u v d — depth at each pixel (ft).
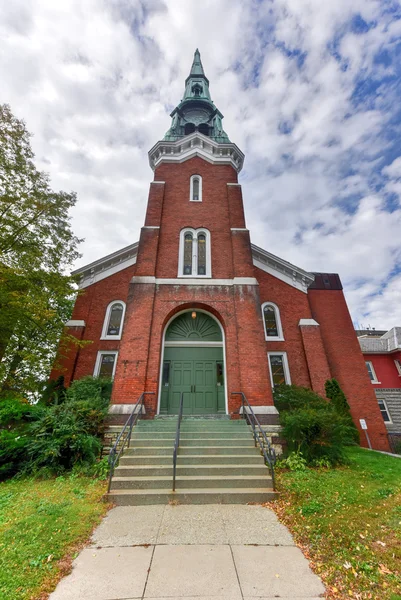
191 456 23.72
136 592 10.49
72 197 46.21
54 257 44.70
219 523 16.10
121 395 32.63
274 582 10.97
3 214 39.96
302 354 47.14
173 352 38.70
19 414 29.40
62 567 12.01
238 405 33.19
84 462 25.30
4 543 13.78
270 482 20.90
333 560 12.37
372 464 28.02
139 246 42.16
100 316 49.42
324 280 58.03
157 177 50.08
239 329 36.76
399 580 10.94
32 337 43.06
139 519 16.63
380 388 64.95
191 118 69.26
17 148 40.93
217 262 42.47
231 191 48.39
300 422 27.71
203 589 10.62
